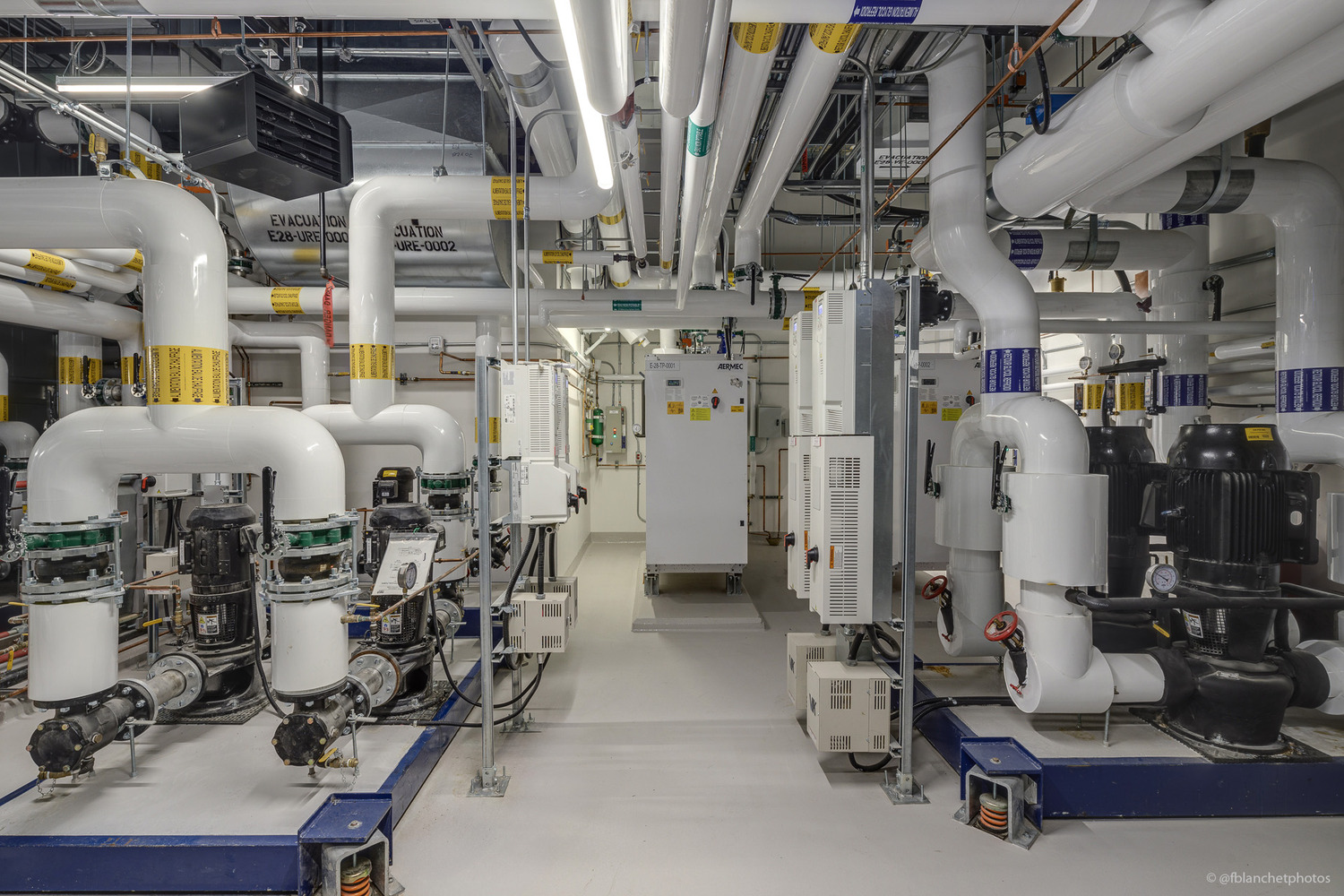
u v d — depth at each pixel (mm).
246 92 2441
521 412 3457
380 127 4168
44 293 3824
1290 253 3021
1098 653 2635
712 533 5496
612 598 5895
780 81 3514
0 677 3396
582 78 1827
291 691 2314
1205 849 2289
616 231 4723
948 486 3389
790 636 3355
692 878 2152
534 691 3385
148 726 2725
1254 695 2521
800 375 3174
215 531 2957
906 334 2588
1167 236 3846
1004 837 2361
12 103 3676
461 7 1729
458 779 2764
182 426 2285
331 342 4469
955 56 2959
